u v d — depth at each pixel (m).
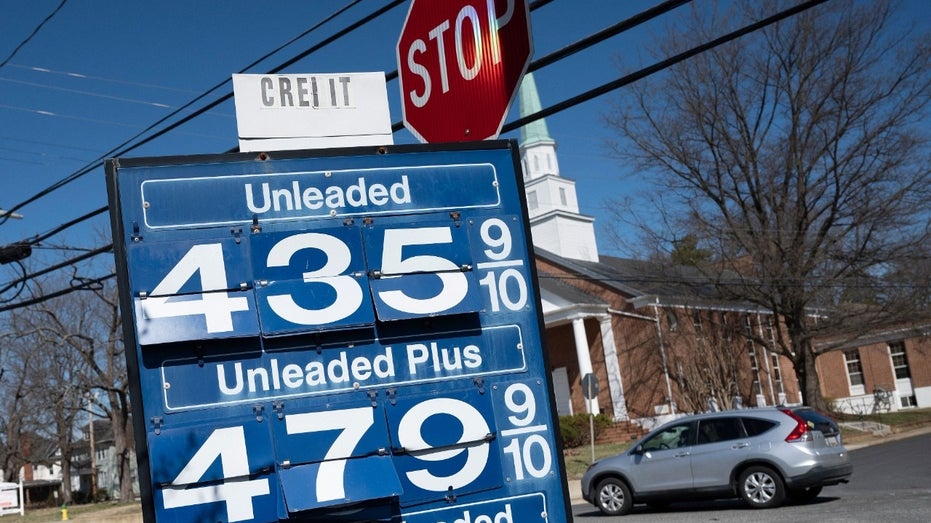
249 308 3.80
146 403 3.64
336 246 4.00
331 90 4.83
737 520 12.90
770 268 33.62
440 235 4.15
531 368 4.13
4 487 36.03
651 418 34.88
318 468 3.71
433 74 6.12
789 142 33.19
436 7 6.09
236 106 4.66
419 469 3.86
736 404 34.34
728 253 34.16
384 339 3.97
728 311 39.56
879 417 41.34
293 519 3.64
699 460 14.67
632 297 37.06
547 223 47.50
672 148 33.75
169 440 3.60
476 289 4.10
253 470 3.65
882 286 34.16
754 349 41.69
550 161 49.41
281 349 3.82
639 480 15.24
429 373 3.98
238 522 3.59
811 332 35.88
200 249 3.83
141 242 3.84
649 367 36.06
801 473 13.85
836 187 32.75
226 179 4.00
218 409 3.70
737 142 33.44
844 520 11.57
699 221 34.16
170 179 3.94
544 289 36.56
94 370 39.47
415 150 4.27
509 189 4.35
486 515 3.91
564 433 31.41
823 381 54.97
